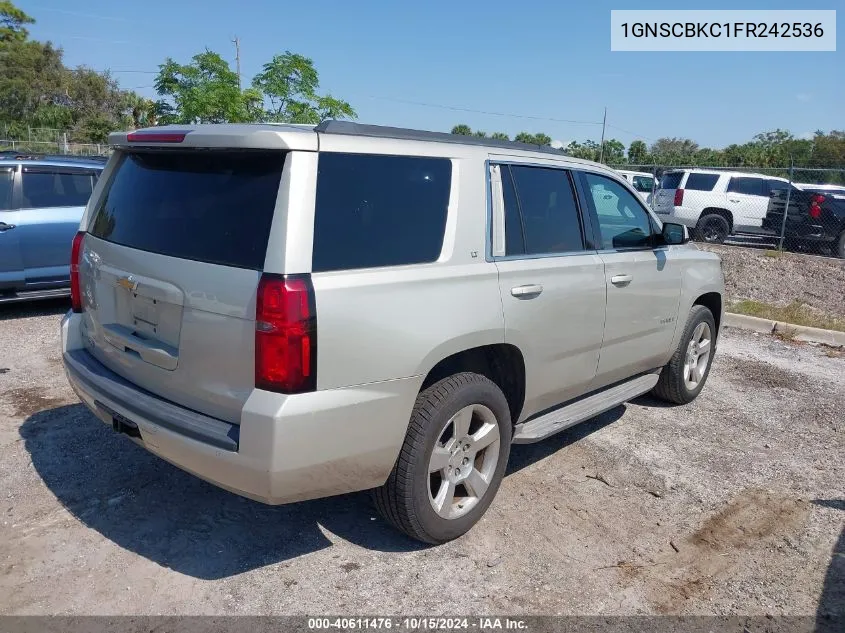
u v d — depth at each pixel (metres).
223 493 4.05
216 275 2.92
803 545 3.82
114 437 4.68
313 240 2.87
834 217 15.41
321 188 2.94
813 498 4.37
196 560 3.41
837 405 6.10
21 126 49.84
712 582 3.45
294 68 17.20
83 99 58.66
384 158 3.22
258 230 2.88
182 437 2.99
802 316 9.27
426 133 3.58
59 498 3.91
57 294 8.06
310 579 3.30
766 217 16.58
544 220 4.10
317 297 2.82
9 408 5.12
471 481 3.67
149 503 3.89
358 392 2.98
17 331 7.30
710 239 17.86
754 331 8.88
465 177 3.57
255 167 2.98
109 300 3.58
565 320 4.09
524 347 3.80
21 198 7.80
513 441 4.00
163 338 3.20
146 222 3.38
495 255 3.68
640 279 4.80
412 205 3.30
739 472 4.70
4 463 4.27
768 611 3.25
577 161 4.52
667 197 18.44
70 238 8.05
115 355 3.53
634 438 5.20
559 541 3.75
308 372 2.81
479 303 3.47
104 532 3.60
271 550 3.52
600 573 3.48
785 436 5.37
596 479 4.50
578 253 4.30
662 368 5.58
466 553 3.59
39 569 3.28
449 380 3.42
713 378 6.79
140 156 3.65
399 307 3.10
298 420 2.79
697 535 3.88
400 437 3.20
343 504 4.01
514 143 4.11
